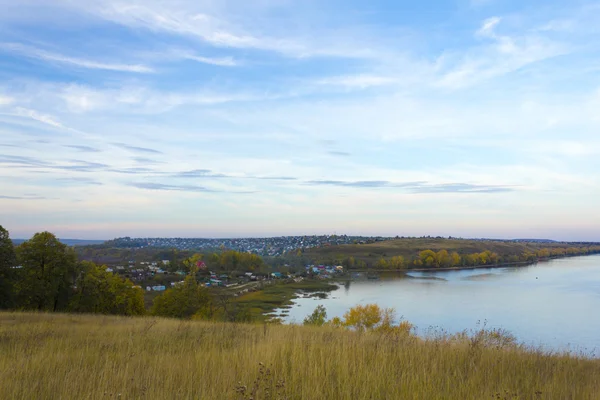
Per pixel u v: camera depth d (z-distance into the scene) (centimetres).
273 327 1385
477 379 634
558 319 5188
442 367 721
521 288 9031
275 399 527
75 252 3594
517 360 817
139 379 592
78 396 521
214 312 3238
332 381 588
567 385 644
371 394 545
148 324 1559
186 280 4031
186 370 641
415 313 5734
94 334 1238
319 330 1319
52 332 1220
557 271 14000
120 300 3838
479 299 7300
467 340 1053
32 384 564
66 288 3538
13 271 3100
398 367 698
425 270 14838
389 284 10375
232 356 761
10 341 993
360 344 911
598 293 8031
